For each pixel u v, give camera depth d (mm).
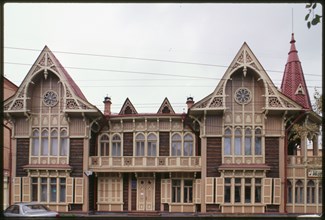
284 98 28047
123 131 30688
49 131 29766
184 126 30016
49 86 30219
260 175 27797
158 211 29062
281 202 27641
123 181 30125
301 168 28219
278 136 28359
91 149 30500
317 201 27688
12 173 29688
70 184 29109
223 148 28188
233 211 27594
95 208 30031
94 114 29359
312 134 25766
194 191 28906
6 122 30000
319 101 20500
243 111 28688
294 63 33531
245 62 28359
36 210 18062
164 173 29578
